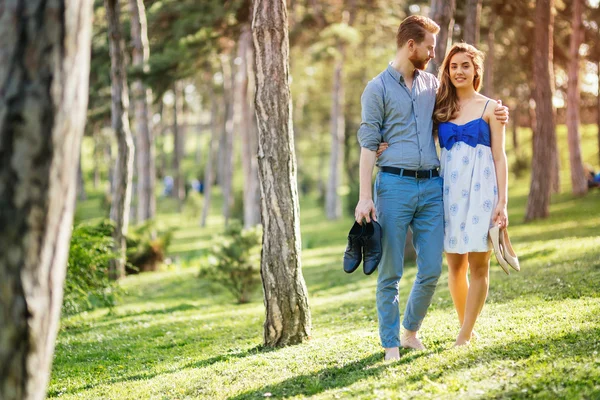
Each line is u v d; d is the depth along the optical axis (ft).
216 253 37.81
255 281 37.35
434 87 15.07
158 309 36.42
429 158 14.42
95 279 31.42
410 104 14.43
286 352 17.69
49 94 7.59
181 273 52.37
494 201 14.21
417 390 11.84
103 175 189.57
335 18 70.13
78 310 31.45
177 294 42.78
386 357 14.58
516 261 14.16
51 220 7.78
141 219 67.46
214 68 107.96
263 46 18.92
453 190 14.35
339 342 17.94
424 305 14.74
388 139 14.52
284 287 19.29
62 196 7.89
